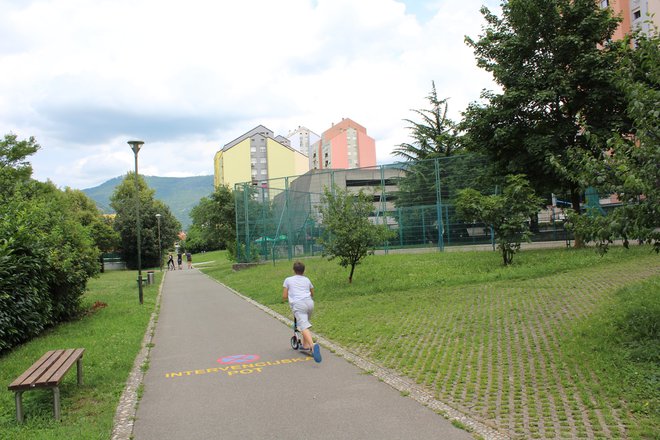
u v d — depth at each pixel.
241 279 21.83
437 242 27.20
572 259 14.95
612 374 5.19
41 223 11.30
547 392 5.00
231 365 6.99
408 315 9.72
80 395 5.69
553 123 19.06
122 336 9.42
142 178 73.56
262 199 28.39
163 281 27.25
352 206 14.95
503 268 15.10
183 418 4.89
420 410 4.77
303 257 28.80
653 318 6.50
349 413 4.79
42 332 10.26
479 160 26.16
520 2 18.67
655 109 5.51
